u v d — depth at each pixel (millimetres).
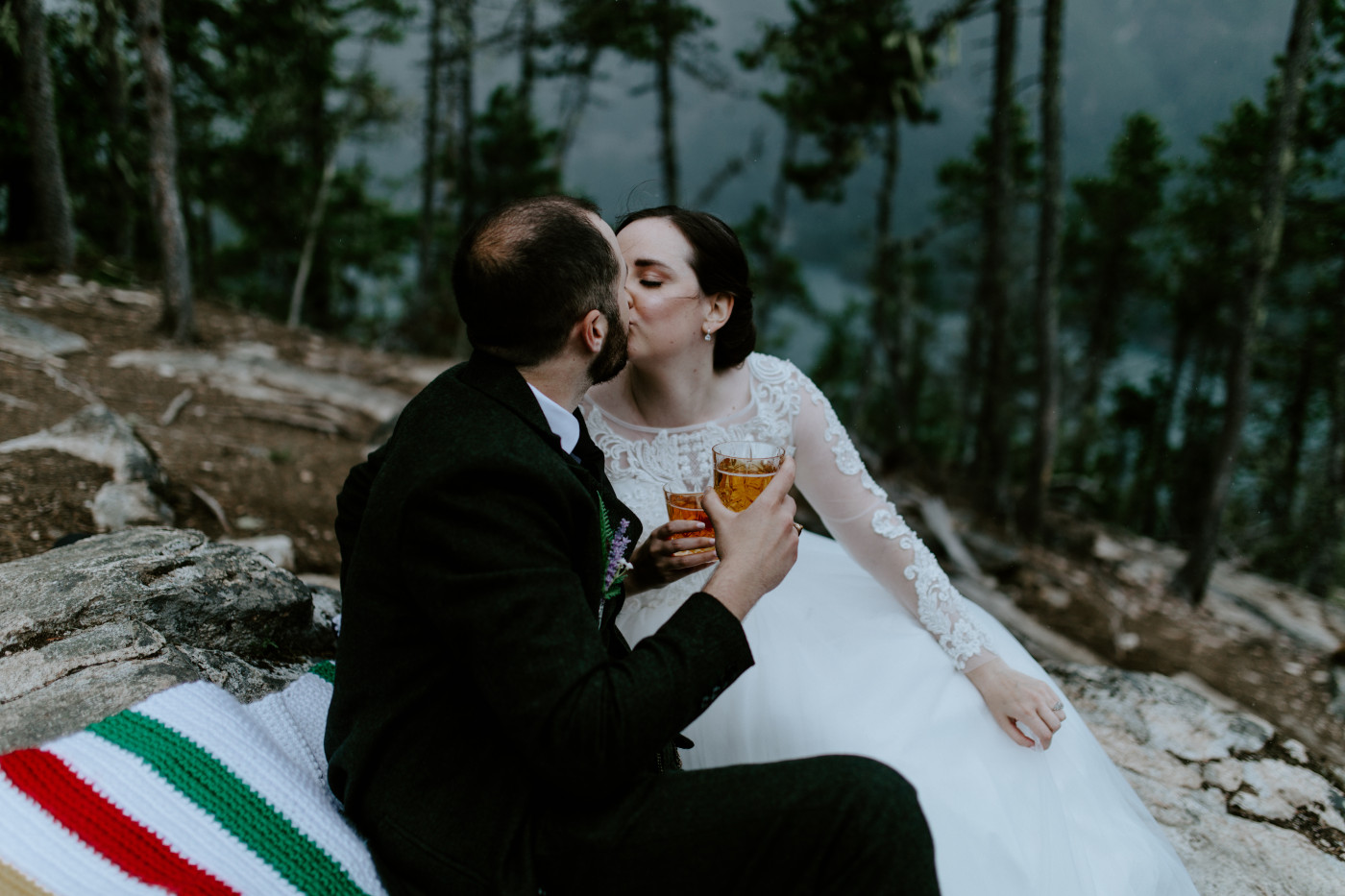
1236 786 2668
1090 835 1758
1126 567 11977
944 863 1487
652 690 1117
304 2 15578
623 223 2027
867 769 1196
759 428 2113
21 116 12719
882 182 17094
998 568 10273
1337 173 14336
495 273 1283
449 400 1284
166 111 9312
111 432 4957
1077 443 28359
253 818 1322
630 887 1190
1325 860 2369
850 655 1871
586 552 1281
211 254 23156
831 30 12820
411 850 1218
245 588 2260
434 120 18938
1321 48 9789
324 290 22500
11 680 1659
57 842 1206
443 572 1122
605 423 2152
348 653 1289
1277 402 23594
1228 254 22641
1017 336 26438
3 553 3652
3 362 7086
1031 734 1805
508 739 1255
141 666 1743
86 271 12062
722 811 1182
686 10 15812
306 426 7844
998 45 11523
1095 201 24328
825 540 2609
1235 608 11055
